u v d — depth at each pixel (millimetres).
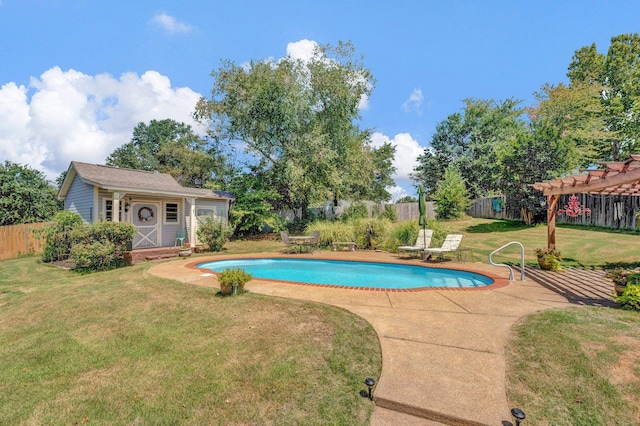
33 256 14461
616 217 14344
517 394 2760
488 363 3236
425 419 2590
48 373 3391
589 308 4691
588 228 15141
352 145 21516
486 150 27781
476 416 2482
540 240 13164
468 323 4289
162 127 43625
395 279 8359
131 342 4047
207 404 2814
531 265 9164
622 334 3645
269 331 4191
